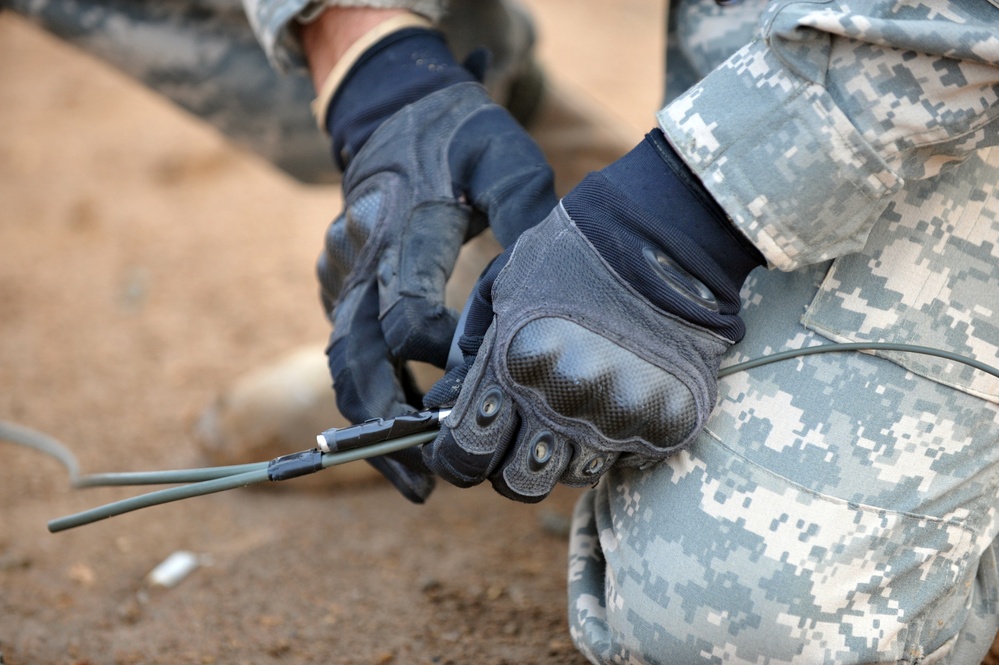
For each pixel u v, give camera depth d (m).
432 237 1.76
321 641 2.47
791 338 1.69
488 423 1.52
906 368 1.65
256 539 3.00
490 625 2.48
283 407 3.20
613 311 1.50
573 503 3.11
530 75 3.37
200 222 5.38
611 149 3.55
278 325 4.40
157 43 3.16
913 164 1.52
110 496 3.28
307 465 1.59
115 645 2.50
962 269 1.67
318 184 3.52
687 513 1.67
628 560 1.72
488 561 2.82
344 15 2.00
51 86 6.95
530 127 3.50
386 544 2.94
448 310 1.74
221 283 4.78
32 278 4.84
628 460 1.69
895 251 1.66
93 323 4.46
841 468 1.63
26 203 5.55
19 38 7.68
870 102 1.45
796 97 1.47
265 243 5.16
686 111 1.53
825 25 1.42
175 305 4.59
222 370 4.05
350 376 1.77
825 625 1.62
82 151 6.09
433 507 3.15
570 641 2.35
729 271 1.58
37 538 3.02
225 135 3.41
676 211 1.55
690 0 1.99
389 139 1.83
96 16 3.16
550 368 1.47
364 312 1.78
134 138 6.21
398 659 2.37
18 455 3.51
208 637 2.52
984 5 1.43
